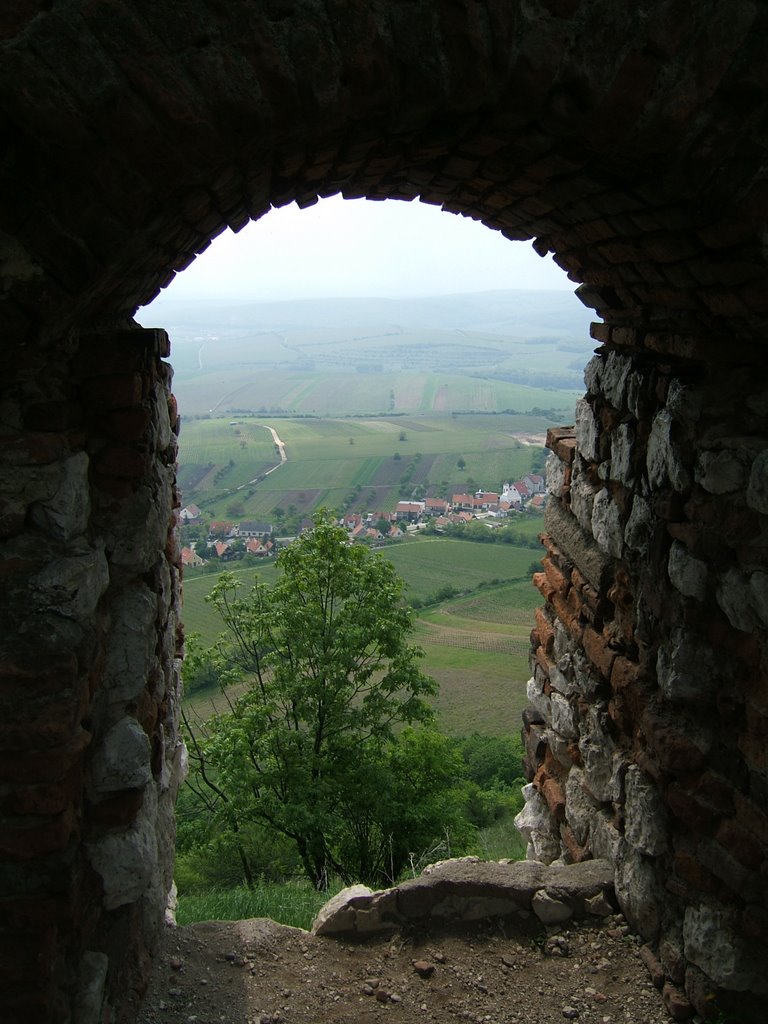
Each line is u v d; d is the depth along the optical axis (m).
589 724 3.86
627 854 3.39
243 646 10.20
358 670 9.69
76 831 2.39
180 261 2.99
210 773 10.95
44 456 2.26
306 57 1.88
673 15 1.96
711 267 2.47
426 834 9.19
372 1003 3.06
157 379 2.84
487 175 2.78
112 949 2.68
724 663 2.88
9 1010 2.22
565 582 4.32
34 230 1.92
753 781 2.72
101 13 1.77
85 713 2.36
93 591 2.31
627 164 2.26
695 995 2.92
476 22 1.93
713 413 2.82
